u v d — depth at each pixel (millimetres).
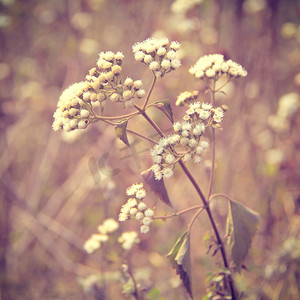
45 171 764
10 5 846
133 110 762
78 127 452
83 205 726
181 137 453
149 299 559
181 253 459
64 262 649
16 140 833
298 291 602
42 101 826
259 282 606
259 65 766
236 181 711
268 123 733
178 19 767
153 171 455
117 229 553
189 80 691
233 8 776
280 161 672
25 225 709
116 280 575
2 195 705
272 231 657
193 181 463
